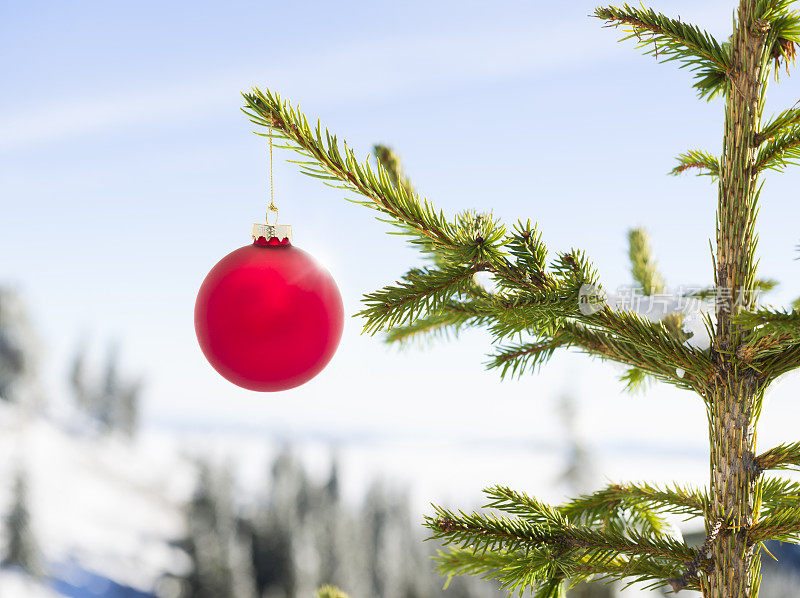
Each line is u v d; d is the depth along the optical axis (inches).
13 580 435.5
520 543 23.0
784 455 22.6
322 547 396.5
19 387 775.1
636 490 24.8
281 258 23.7
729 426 23.0
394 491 473.7
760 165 23.2
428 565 390.9
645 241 25.5
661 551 23.0
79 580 503.8
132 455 882.1
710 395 23.4
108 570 530.9
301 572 377.4
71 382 939.3
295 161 22.6
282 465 486.9
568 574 22.9
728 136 23.4
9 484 458.3
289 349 23.5
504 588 22.9
